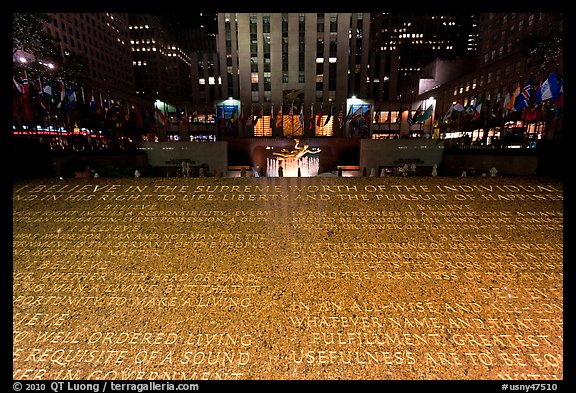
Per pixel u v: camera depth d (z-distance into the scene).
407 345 2.23
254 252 3.19
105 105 23.47
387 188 4.62
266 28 41.59
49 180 4.86
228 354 2.15
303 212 3.94
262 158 23.97
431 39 102.69
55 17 51.25
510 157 14.33
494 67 43.53
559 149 5.75
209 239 3.40
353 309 2.51
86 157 14.36
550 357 2.15
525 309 2.52
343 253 3.19
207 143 21.12
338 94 42.34
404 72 104.12
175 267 2.98
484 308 2.53
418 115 27.84
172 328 2.34
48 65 21.20
